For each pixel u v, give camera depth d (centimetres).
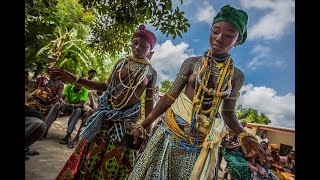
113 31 408
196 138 197
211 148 187
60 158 401
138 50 265
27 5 519
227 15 190
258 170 422
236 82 205
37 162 364
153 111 214
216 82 196
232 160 427
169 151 199
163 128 207
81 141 274
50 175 325
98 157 264
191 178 185
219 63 200
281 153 831
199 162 187
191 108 199
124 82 265
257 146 202
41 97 437
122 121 267
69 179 265
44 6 559
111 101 268
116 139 262
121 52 418
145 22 338
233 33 189
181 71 209
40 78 448
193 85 203
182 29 318
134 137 208
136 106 273
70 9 988
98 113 263
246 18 193
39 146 439
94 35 430
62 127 642
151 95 280
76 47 977
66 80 279
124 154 274
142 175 202
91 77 498
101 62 1102
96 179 264
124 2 336
